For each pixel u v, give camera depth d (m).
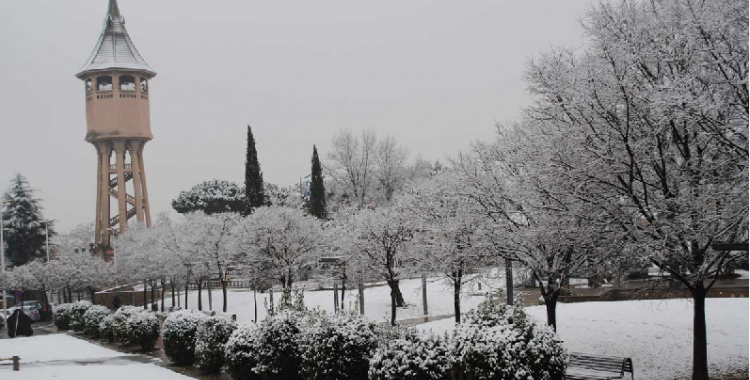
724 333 23.12
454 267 26.84
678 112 16.77
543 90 20.91
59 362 27.55
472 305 40.59
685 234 17.66
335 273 44.84
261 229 45.12
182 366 25.25
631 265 20.75
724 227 17.52
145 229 73.44
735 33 16.75
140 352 30.62
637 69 19.23
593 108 18.91
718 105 16.38
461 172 25.45
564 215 20.02
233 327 22.89
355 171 62.22
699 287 18.64
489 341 13.37
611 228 19.36
